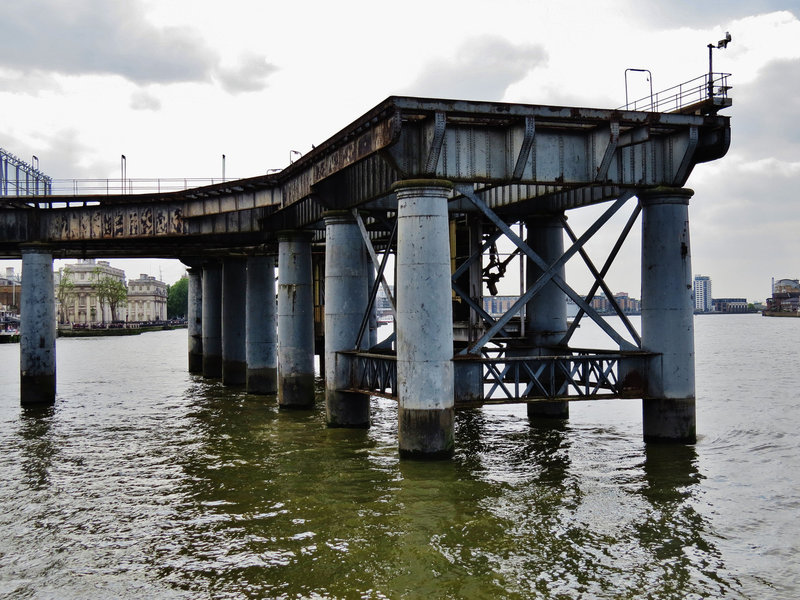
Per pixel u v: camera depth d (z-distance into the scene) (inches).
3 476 818.2
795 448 909.2
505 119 812.0
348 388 1042.1
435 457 809.5
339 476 776.9
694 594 476.7
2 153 1697.8
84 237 1471.5
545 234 1099.9
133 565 542.3
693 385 907.4
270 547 572.1
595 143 848.3
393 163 788.6
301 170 1121.4
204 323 1980.8
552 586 489.7
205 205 1393.9
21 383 1425.9
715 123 855.1
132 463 876.0
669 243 888.9
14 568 540.7
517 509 652.7
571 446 921.5
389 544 570.3
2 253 1707.7
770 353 3120.1
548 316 1103.6
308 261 1277.1
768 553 546.3
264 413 1248.2
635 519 623.8
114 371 2313.0
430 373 802.2
